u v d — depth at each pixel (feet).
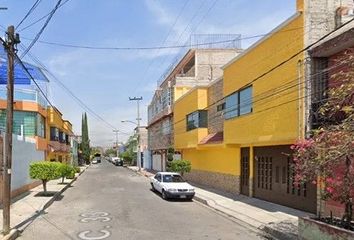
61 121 169.27
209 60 143.02
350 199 33.96
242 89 71.00
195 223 49.73
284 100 55.16
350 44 45.42
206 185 103.24
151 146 201.67
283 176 62.95
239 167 81.46
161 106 162.20
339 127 33.55
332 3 51.83
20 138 81.46
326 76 50.16
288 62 54.29
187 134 112.16
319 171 35.35
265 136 60.64
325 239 33.99
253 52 65.67
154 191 91.61
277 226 45.91
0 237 39.34
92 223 48.75
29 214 54.90
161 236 41.19
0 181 62.80
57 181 116.57
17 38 45.32
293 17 53.11
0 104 107.34
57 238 40.32
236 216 54.65
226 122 78.02
